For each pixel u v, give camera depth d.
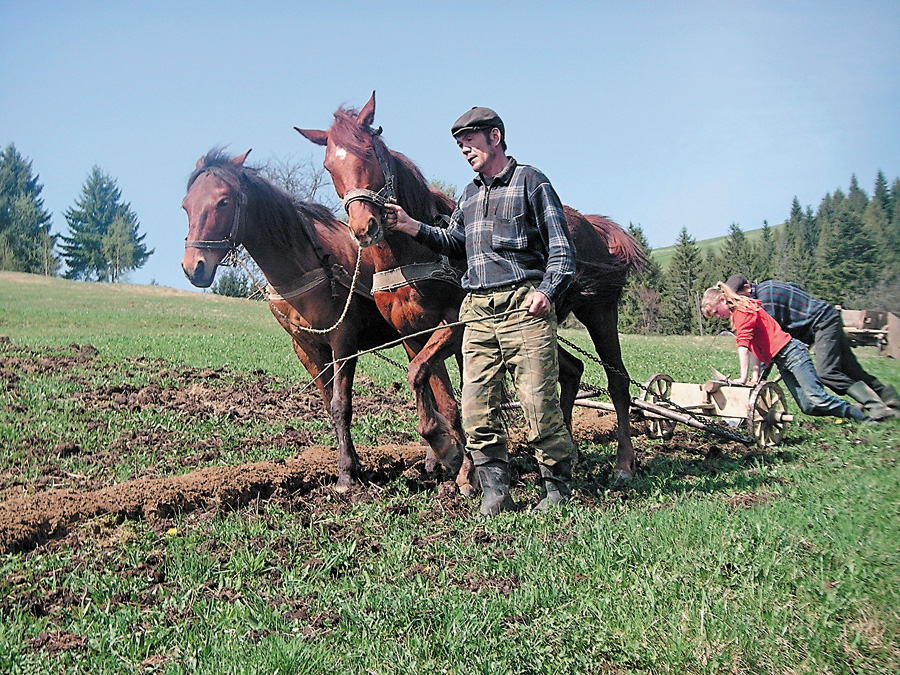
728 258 72.31
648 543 4.46
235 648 3.49
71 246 100.56
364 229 5.23
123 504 5.36
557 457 5.43
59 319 25.56
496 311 5.24
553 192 5.23
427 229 5.41
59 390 10.32
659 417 8.41
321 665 3.36
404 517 5.38
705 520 4.73
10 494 6.26
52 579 4.44
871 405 8.63
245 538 4.98
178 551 4.73
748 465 7.10
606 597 3.81
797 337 9.06
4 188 105.38
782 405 8.05
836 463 6.83
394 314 5.93
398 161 5.95
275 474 6.08
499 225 5.21
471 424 5.39
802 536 4.47
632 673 3.28
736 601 3.75
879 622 3.54
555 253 5.12
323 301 6.28
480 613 3.71
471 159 5.29
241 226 6.00
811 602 3.73
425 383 5.77
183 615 3.96
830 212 72.69
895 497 5.29
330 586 4.18
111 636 3.70
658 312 61.75
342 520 5.38
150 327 25.16
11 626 3.81
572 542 4.63
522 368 5.24
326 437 8.41
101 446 7.83
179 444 8.00
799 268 63.94
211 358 14.20
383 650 3.49
